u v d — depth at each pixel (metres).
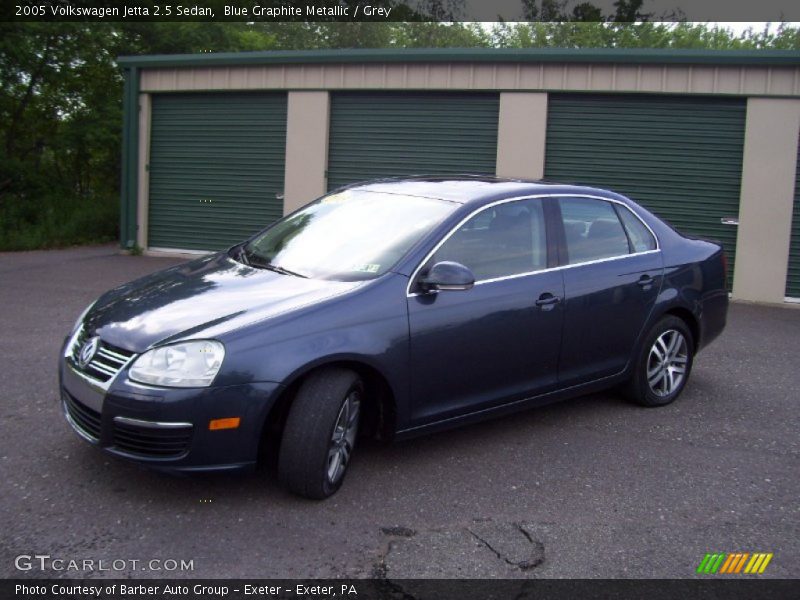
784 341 8.49
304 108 13.13
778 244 11.18
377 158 12.94
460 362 4.42
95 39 19.39
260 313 3.86
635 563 3.47
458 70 12.20
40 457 4.32
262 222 13.80
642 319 5.49
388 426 4.27
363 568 3.33
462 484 4.25
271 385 3.69
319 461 3.82
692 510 4.04
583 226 5.31
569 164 11.98
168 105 14.26
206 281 4.41
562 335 4.96
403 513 3.87
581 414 5.56
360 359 3.95
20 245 15.23
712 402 5.98
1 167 19.28
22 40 18.23
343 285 4.18
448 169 12.56
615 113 11.75
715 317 6.11
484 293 4.54
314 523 3.71
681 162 11.56
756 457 4.82
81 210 18.02
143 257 14.09
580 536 3.70
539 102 11.88
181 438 3.60
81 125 20.56
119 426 3.65
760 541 3.71
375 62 12.61
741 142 11.29
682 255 5.87
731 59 10.98
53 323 7.95
